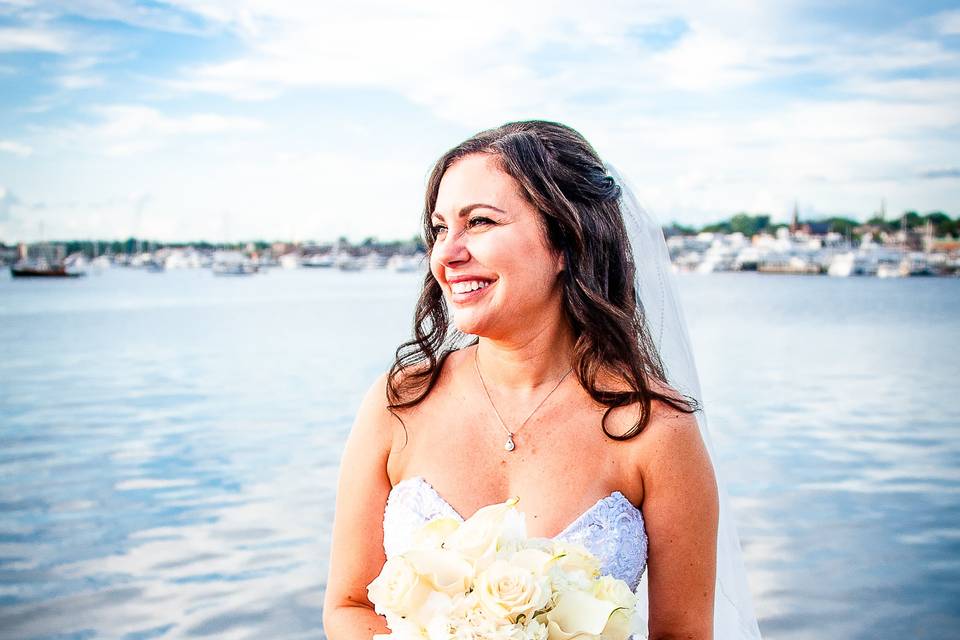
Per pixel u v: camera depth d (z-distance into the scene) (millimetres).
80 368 20922
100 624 5836
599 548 1777
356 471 1954
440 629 1378
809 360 21281
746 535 7469
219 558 7016
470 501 1850
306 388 16859
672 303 2377
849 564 6723
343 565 1942
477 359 1988
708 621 1884
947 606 5914
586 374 1882
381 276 108062
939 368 19594
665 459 1839
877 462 10172
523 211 1791
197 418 13695
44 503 8836
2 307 48844
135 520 8156
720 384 16984
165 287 79750
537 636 1384
